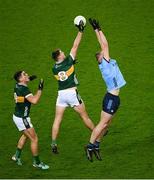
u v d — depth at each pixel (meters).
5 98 56.91
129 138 50.38
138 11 68.94
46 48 64.31
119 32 65.94
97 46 64.19
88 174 46.00
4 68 61.47
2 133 51.94
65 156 48.59
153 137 50.31
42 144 50.47
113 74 44.44
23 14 69.75
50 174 46.28
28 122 46.19
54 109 55.06
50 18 68.88
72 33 66.38
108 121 45.53
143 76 59.09
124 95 56.34
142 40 64.50
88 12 69.31
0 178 45.81
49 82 58.94
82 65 61.38
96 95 56.72
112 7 70.00
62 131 51.91
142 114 53.44
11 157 48.75
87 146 46.00
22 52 63.88
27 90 45.78
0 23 68.56
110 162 47.38
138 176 45.38
